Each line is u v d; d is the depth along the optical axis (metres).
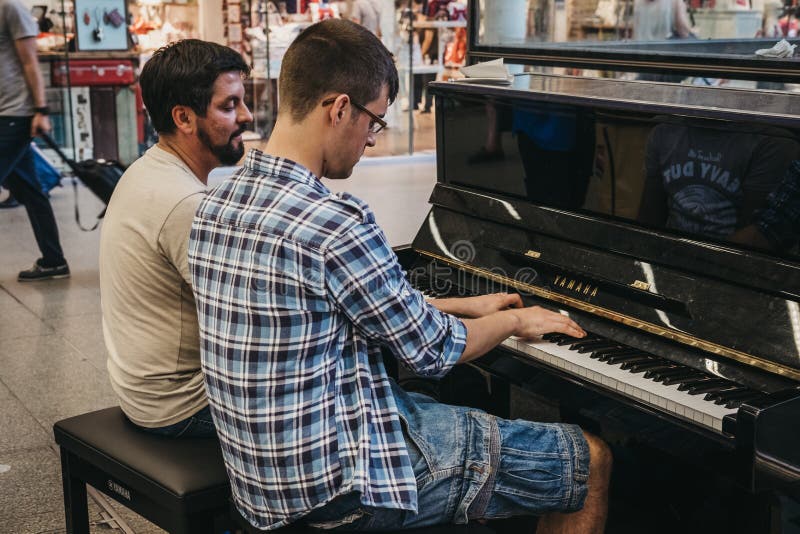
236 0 8.09
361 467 1.69
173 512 1.98
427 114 9.20
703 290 2.04
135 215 2.13
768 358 1.87
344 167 1.77
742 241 2.01
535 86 2.58
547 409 2.58
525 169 2.50
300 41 1.72
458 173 2.71
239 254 1.70
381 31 8.70
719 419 1.73
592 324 2.20
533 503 1.92
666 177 2.15
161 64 2.21
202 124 2.23
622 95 2.35
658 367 2.00
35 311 4.80
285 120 1.74
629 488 2.44
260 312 1.67
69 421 2.29
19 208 7.08
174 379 2.15
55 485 3.04
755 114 1.94
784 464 1.68
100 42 7.52
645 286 2.15
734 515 2.14
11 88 4.96
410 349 1.73
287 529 1.78
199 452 2.11
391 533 1.81
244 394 1.71
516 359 2.14
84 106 7.62
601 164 2.29
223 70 2.22
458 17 8.98
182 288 2.14
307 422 1.69
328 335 1.69
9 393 3.76
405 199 7.31
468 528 1.85
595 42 2.88
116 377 2.22
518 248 2.46
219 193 1.79
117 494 2.18
